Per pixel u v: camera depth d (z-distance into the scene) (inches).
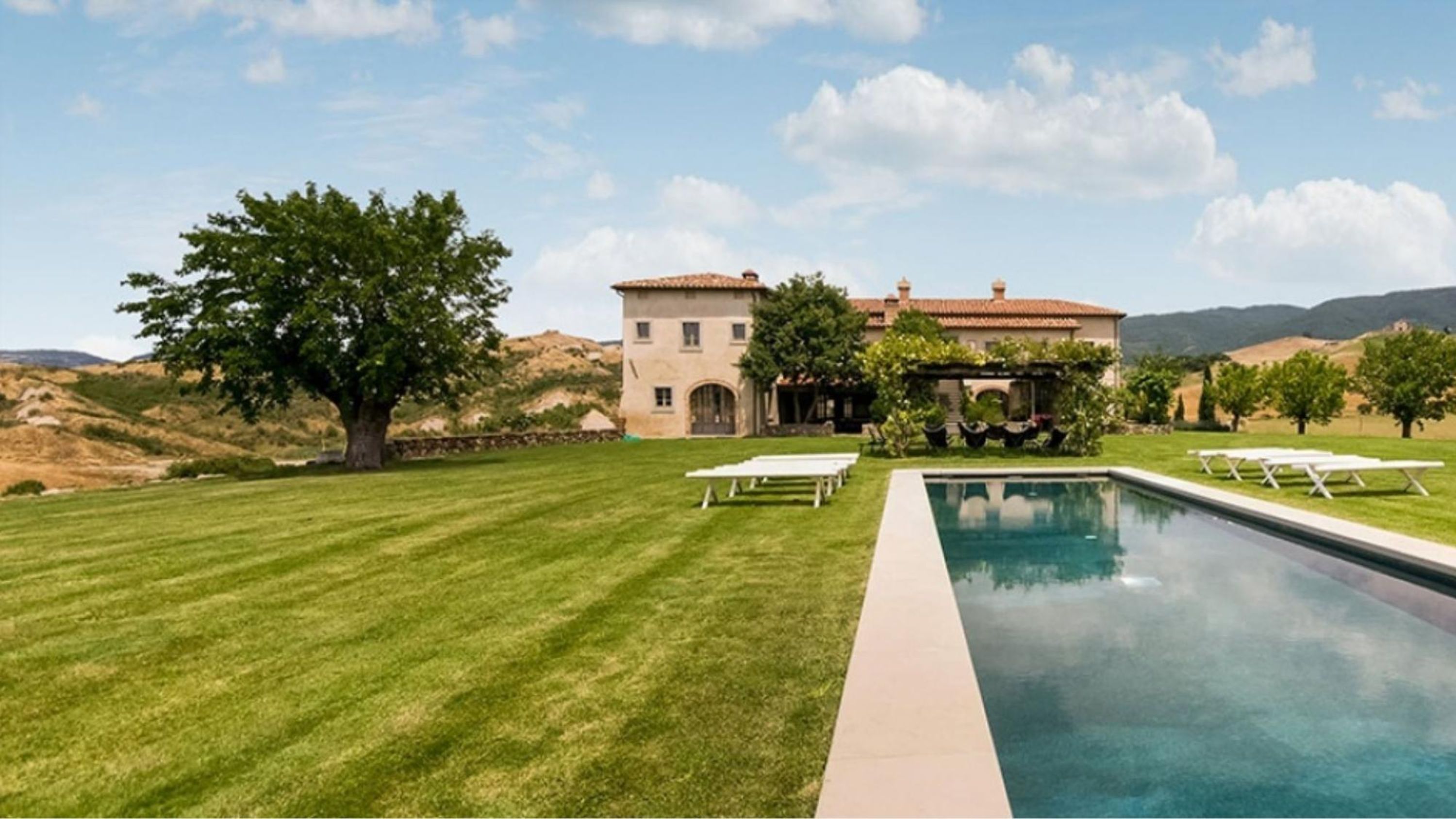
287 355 880.3
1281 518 354.6
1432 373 1485.0
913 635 187.3
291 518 448.5
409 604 244.2
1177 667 191.9
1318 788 129.2
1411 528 331.0
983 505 498.9
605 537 356.5
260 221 882.1
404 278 898.1
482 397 2476.6
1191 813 121.2
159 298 864.3
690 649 189.8
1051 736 151.6
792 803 114.7
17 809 121.6
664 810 113.6
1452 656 197.8
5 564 324.8
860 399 1588.3
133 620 232.4
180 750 141.9
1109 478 616.1
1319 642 210.5
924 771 118.0
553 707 155.3
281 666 187.5
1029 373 844.6
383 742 141.4
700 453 985.5
